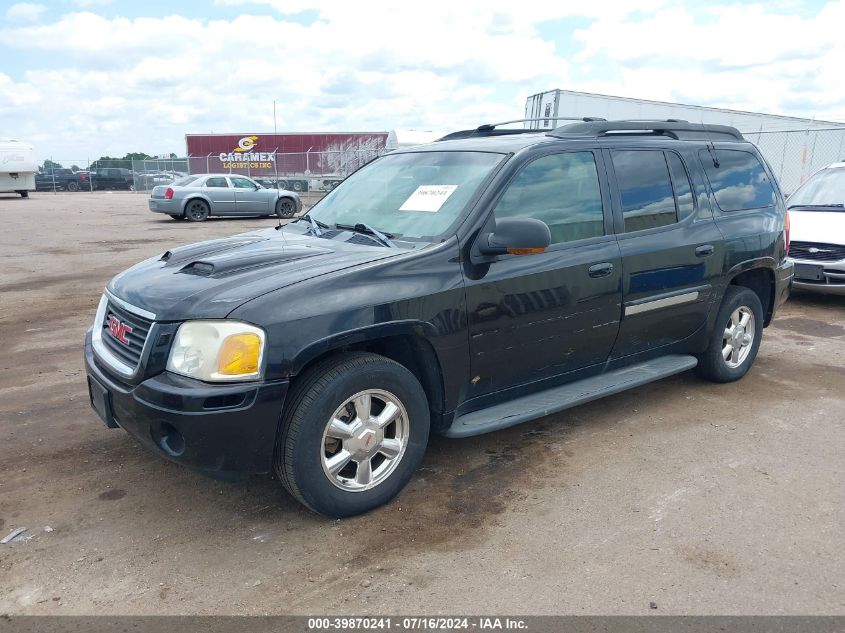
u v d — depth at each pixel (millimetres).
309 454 3189
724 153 5277
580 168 4270
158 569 3014
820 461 4113
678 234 4699
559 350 4133
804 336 7039
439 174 4176
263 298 3100
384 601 2807
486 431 3750
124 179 47344
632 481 3846
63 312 8047
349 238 3949
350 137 40156
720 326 5191
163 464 4020
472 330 3670
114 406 3348
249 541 3236
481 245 3670
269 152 40562
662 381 5586
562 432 4531
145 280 3559
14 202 31812
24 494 3654
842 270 7836
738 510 3537
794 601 2816
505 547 3193
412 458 3580
